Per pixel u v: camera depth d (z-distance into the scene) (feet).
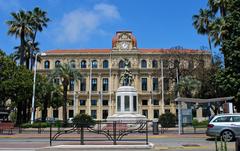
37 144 69.77
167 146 64.75
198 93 181.27
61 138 85.56
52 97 217.36
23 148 61.00
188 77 196.24
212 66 171.42
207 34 173.78
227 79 103.35
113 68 320.91
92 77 326.44
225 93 108.58
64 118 185.16
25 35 179.32
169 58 217.97
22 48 173.99
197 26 180.45
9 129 115.55
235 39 102.78
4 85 157.17
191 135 97.71
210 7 152.87
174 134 103.04
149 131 116.57
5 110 209.87
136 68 320.29
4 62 162.61
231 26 104.94
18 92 162.20
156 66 322.96
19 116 169.99
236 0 106.01
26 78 164.66
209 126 73.15
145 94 321.52
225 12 144.46
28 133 113.80
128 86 144.66
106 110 323.78
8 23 175.42
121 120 131.64
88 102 324.39
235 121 71.61
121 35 324.80
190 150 57.06
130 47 322.75
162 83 267.18
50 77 199.41
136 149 58.54
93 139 75.66
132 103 140.87
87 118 139.44
